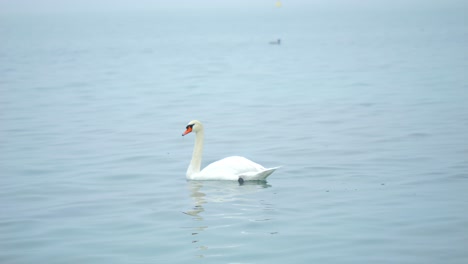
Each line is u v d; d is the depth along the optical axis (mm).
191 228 15352
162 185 19469
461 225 14875
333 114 31438
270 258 13375
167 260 13500
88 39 121250
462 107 31531
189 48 89562
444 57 59656
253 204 17094
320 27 150125
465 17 170375
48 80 50594
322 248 13797
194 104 36500
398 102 34188
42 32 158125
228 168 19641
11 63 68000
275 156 23062
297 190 18359
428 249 13562
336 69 53656
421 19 174750
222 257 13531
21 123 31188
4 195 18797
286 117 31156
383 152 22875
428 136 25234
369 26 144375
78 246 14500
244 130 28250
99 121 31406
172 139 26750
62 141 26703
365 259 13141
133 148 25047
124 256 13820
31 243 14773
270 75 51000
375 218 15570
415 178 19172
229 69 57375
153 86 45656
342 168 20828
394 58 61469
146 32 151000
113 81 49406
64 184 19875
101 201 17953
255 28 158250
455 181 18625
